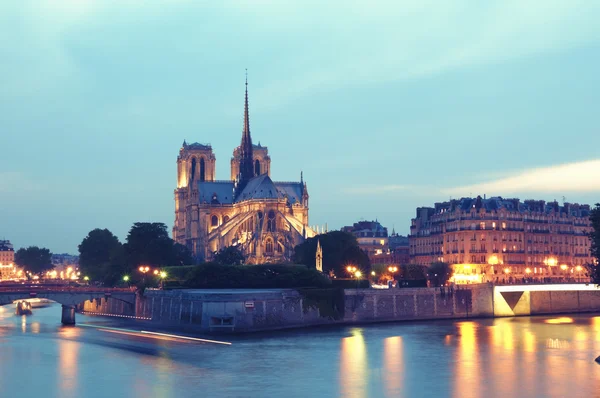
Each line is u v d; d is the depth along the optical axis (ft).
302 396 417.49
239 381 453.99
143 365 503.20
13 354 547.49
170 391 429.38
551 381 453.99
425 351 561.84
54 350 565.94
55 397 418.51
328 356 538.06
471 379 460.14
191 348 575.38
